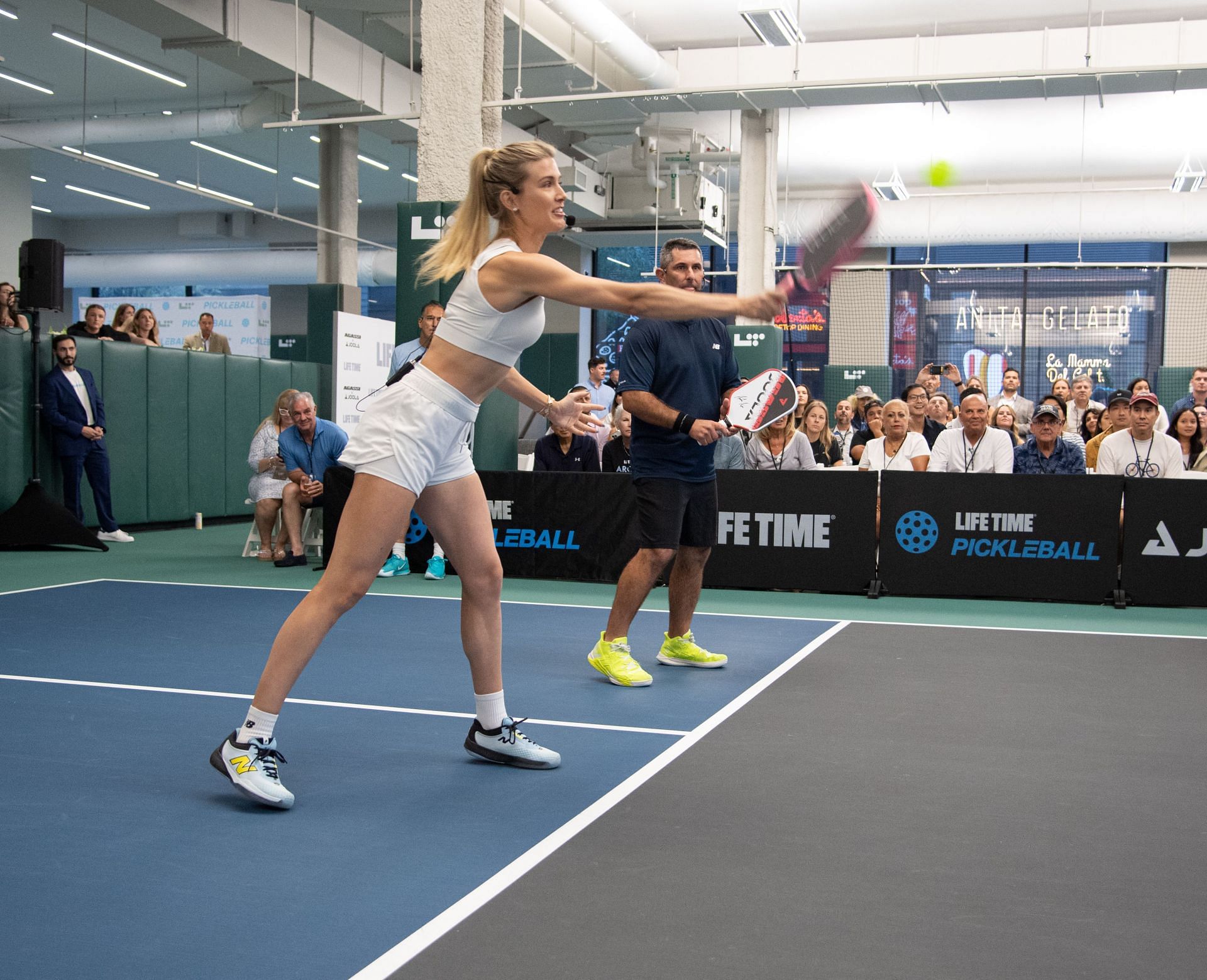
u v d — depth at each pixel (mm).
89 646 4832
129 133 15523
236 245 24016
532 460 12977
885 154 16672
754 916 2113
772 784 2977
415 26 13016
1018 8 12797
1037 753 3312
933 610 6418
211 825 2623
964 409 7184
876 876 2324
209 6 11078
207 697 3896
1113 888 2275
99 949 1957
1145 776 3094
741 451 7684
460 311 2781
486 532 3031
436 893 2223
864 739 3453
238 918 2092
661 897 2201
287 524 8055
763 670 4559
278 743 3340
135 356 10867
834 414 17406
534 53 12141
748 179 14023
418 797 2848
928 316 18031
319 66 12734
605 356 20234
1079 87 10188
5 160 17547
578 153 17531
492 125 8938
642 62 13016
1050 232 17188
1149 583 6699
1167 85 10016
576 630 5477
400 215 8289
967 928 2066
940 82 10109
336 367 9797
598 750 3320
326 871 2336
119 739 3361
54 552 9086
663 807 2771
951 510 6977
